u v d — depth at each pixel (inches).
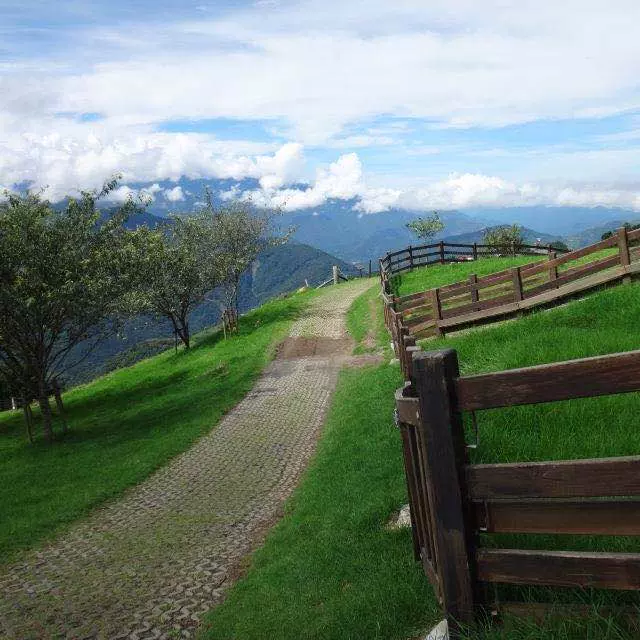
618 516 142.9
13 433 1184.8
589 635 140.8
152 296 1385.3
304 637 240.4
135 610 356.5
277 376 1033.5
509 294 817.5
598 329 537.3
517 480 151.2
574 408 311.4
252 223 1578.5
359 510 354.3
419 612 206.1
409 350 198.2
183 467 682.8
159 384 1248.2
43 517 584.4
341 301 1679.4
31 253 880.9
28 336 924.0
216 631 296.8
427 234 2509.8
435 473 159.6
